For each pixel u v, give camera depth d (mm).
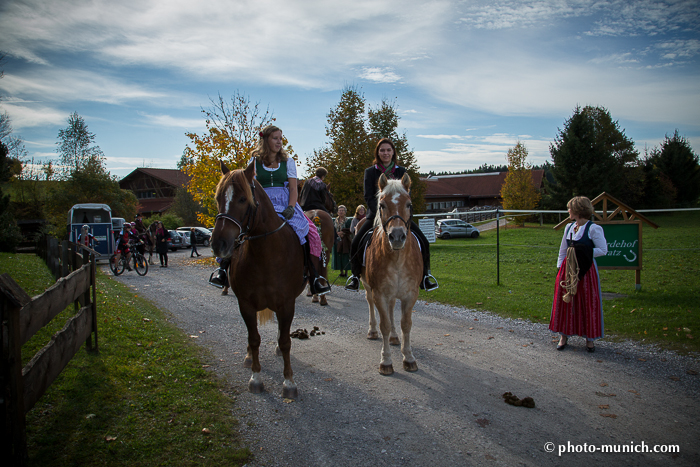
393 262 4129
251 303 3797
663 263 13094
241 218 3199
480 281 10281
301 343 5562
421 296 8461
